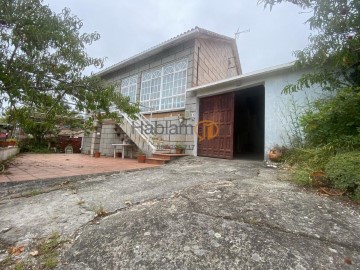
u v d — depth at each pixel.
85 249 1.82
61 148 14.09
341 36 3.27
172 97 8.88
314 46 3.53
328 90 4.70
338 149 3.66
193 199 2.74
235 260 1.60
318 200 2.74
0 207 2.88
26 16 3.61
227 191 3.03
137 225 2.11
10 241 1.99
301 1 2.98
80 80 4.87
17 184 3.62
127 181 4.11
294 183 3.49
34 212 2.64
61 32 4.15
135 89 10.63
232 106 7.31
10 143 8.23
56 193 3.43
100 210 2.56
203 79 8.81
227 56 11.41
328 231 2.01
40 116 5.36
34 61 4.18
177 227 2.03
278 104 6.06
